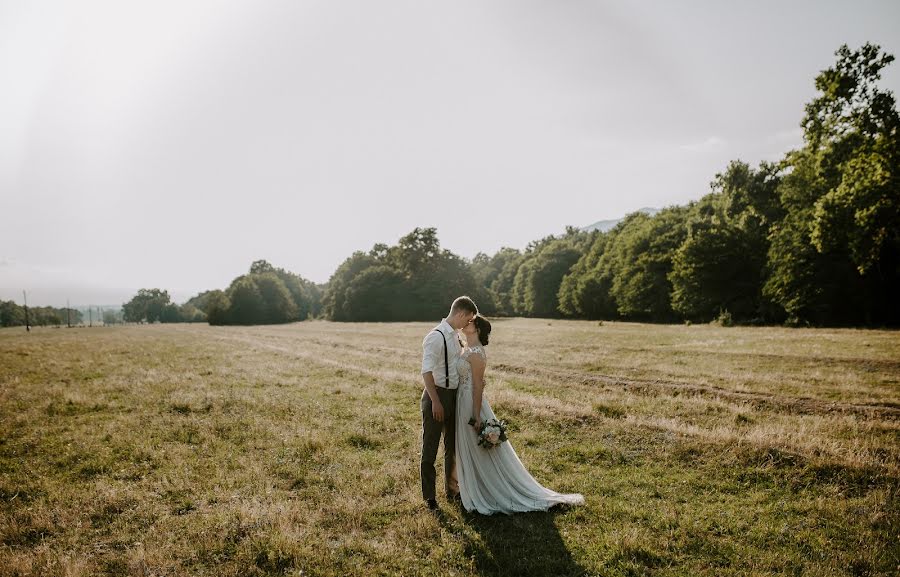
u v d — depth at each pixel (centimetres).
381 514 523
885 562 411
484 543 448
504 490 532
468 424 530
